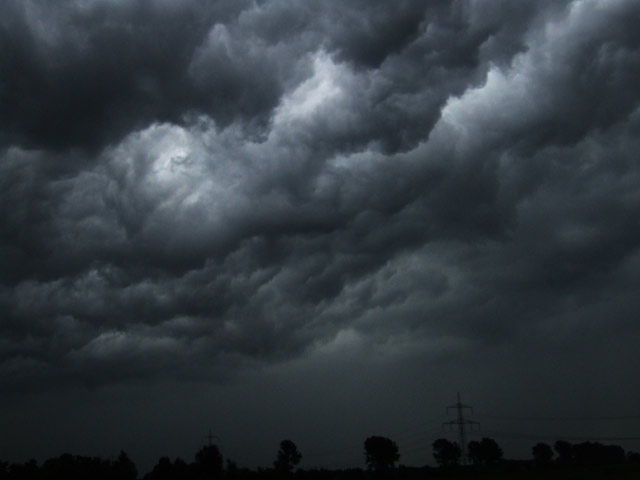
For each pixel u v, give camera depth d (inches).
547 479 5408.5
